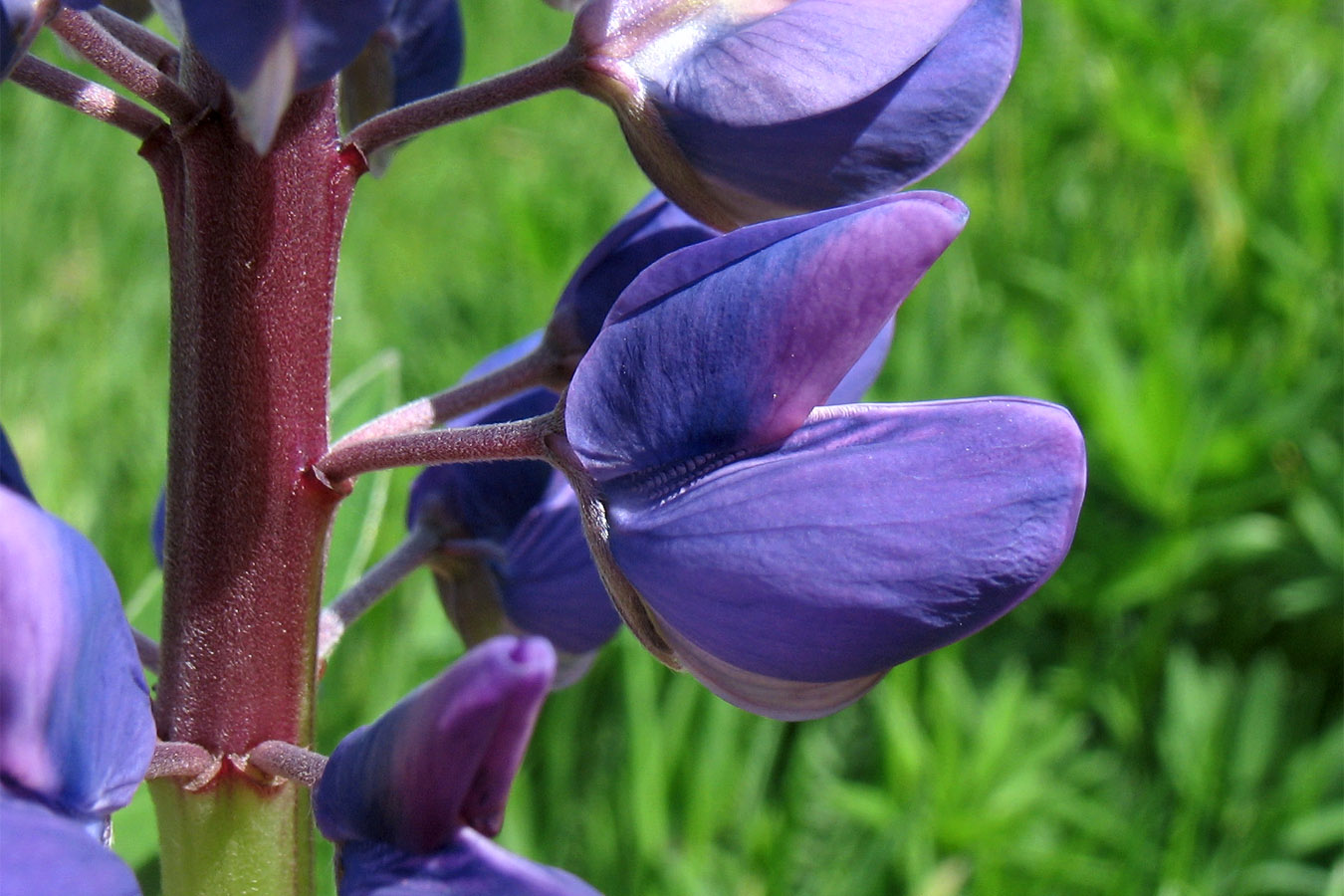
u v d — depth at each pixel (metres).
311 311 0.12
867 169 0.12
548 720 0.19
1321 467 0.21
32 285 0.25
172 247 0.12
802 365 0.11
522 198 0.26
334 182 0.12
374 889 0.11
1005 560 0.11
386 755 0.11
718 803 0.17
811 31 0.12
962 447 0.11
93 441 0.22
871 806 0.18
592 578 0.13
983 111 0.12
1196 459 0.21
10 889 0.10
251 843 0.12
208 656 0.12
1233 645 0.21
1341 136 0.26
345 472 0.12
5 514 0.10
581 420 0.11
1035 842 0.18
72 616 0.11
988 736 0.18
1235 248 0.25
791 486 0.11
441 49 0.13
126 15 0.13
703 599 0.11
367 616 0.19
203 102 0.11
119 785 0.11
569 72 0.12
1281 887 0.18
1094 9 0.30
